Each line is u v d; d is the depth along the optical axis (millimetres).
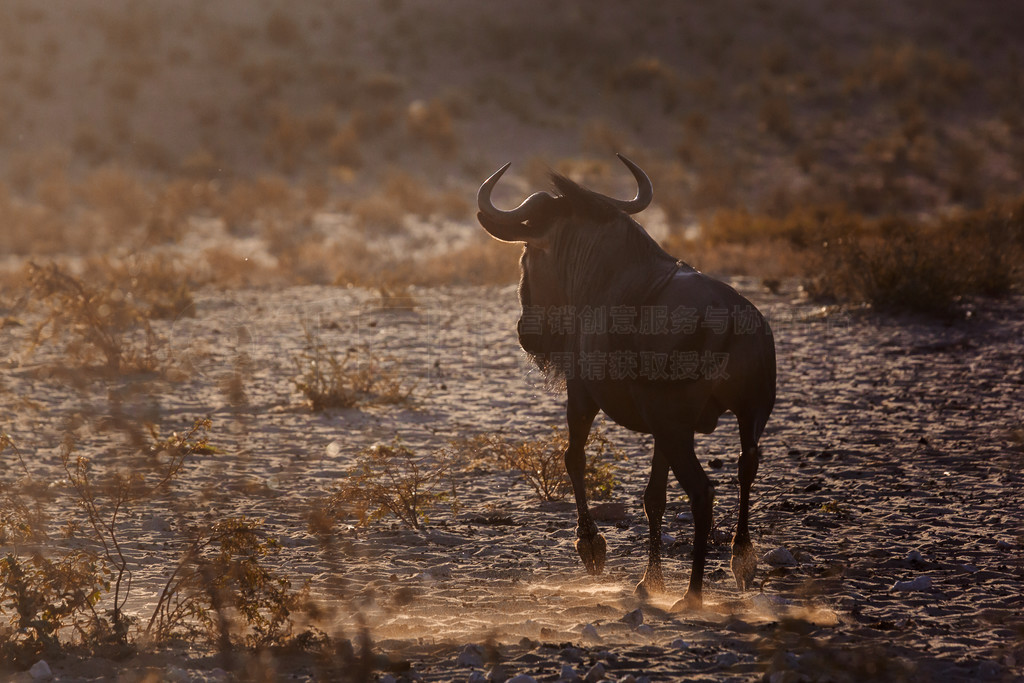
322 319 65000
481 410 43250
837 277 66812
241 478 32656
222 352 54812
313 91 160000
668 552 26234
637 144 149750
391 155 140750
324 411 42281
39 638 19188
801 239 90125
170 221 106562
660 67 171000
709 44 183625
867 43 188750
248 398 44688
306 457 35500
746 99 164875
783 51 179250
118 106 149125
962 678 17281
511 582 24219
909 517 27984
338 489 30266
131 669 18266
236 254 94500
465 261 84938
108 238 101875
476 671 17594
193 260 88812
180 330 60875
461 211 116812
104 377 48531
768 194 128250
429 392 45906
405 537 27609
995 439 36094
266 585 20984
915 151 144500
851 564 24234
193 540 22500
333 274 84562
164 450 34438
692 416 21359
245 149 142750
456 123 151375
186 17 176875
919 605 21500
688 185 133500
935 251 65438
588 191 23125
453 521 29312
